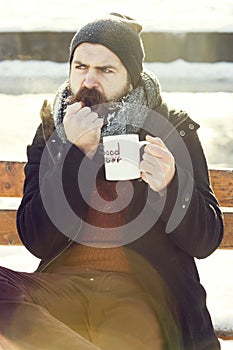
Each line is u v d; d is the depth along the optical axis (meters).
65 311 3.82
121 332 3.75
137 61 4.14
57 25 14.10
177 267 3.98
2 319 3.45
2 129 10.60
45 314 3.49
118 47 4.07
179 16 14.73
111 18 4.14
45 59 13.91
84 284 3.92
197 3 15.73
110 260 4.03
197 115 11.33
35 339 3.40
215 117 11.27
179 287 3.93
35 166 4.28
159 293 3.90
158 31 13.79
